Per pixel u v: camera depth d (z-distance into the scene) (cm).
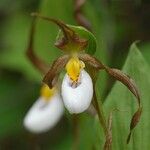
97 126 41
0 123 63
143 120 40
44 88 51
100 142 41
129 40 62
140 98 37
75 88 36
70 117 51
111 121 37
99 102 38
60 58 37
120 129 40
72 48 37
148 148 40
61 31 38
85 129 51
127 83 37
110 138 37
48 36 54
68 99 36
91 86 37
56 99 51
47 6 52
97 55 51
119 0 60
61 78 44
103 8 60
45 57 54
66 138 60
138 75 39
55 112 51
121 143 40
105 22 61
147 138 40
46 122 51
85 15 52
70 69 37
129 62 40
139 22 62
